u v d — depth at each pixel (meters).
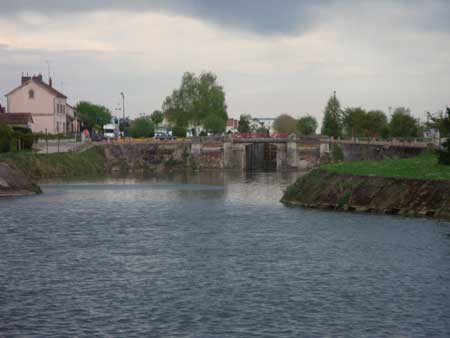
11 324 40.12
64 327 39.59
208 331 38.88
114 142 197.88
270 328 39.34
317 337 37.94
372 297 45.12
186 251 60.09
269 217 81.19
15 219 80.06
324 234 67.25
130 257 57.69
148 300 44.78
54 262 55.78
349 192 85.56
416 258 55.62
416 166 89.31
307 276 50.59
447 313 41.91
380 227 69.81
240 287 47.78
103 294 46.16
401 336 38.16
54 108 197.12
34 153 158.88
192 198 107.88
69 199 104.75
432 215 76.44
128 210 90.50
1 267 53.91
